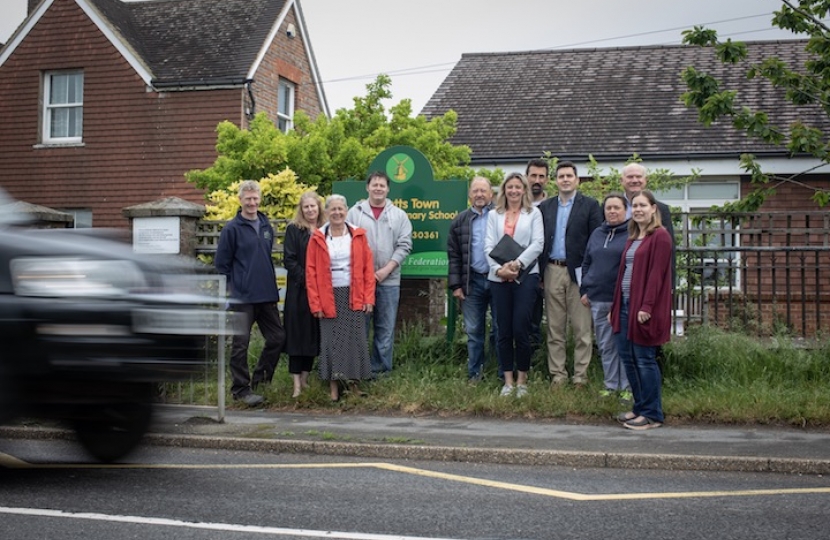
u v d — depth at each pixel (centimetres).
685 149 1756
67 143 2153
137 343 558
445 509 546
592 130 1892
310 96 2406
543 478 644
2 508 530
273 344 931
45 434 788
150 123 2091
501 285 902
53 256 560
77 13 2145
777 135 1186
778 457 674
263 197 1220
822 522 520
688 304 1008
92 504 542
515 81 2162
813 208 1652
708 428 796
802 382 895
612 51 2236
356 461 704
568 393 873
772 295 991
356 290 895
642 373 793
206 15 2261
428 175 1047
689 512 543
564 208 920
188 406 843
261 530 491
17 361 541
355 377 895
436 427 803
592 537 488
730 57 1214
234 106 2045
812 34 1216
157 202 1070
